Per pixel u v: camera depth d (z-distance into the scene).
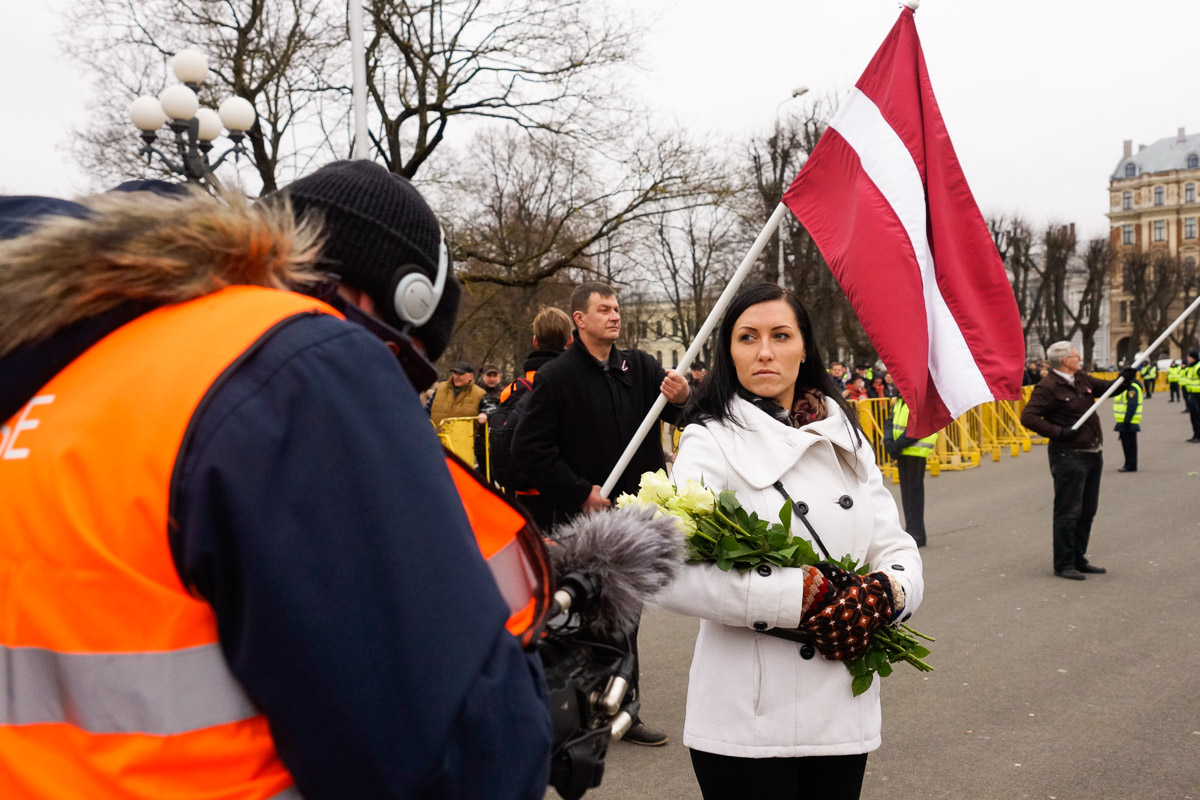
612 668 1.27
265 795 0.88
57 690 0.89
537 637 1.08
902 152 3.04
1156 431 21.97
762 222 33.59
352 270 1.11
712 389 2.37
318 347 0.91
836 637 2.00
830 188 3.10
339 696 0.85
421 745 0.86
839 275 2.99
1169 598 6.47
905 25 3.12
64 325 0.94
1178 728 4.16
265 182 16.14
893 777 3.75
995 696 4.63
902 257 2.92
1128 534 8.84
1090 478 7.16
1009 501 11.32
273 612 0.84
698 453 2.24
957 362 3.01
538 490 3.96
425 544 0.90
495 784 0.90
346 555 0.86
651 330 45.66
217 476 0.84
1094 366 63.25
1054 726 4.23
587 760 1.21
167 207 0.98
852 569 2.13
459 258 17.64
